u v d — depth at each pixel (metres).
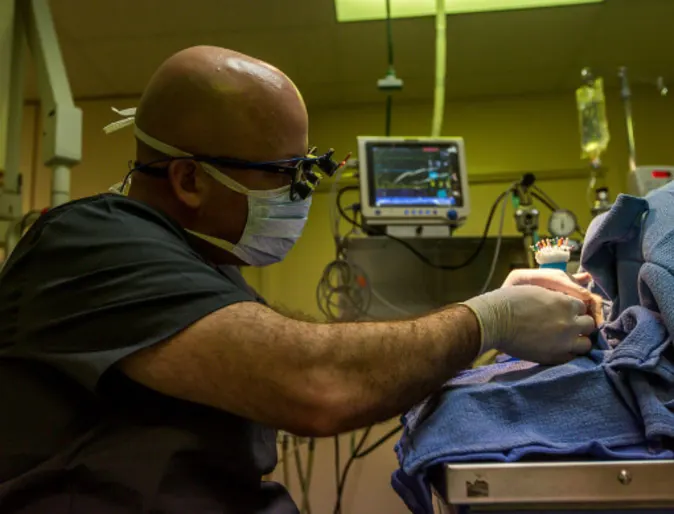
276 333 0.65
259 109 0.83
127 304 0.66
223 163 0.82
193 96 0.82
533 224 1.75
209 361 0.63
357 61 2.52
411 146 1.90
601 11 2.20
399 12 2.18
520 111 2.85
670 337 0.69
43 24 1.47
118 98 2.86
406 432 0.76
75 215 0.75
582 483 0.59
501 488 0.59
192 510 0.68
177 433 0.70
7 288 0.75
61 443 0.70
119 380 0.71
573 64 2.59
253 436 0.79
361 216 1.90
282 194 0.87
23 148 2.78
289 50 2.43
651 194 0.84
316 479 1.71
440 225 1.87
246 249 0.91
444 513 0.69
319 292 1.95
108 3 2.08
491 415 0.67
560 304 0.79
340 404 0.62
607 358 0.73
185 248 0.75
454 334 0.71
